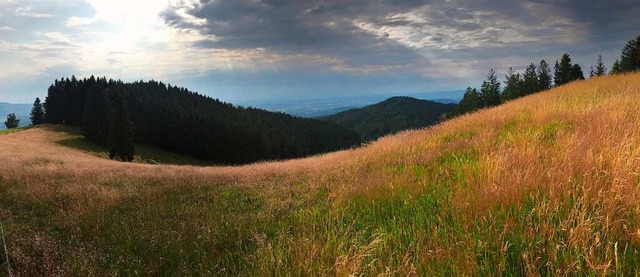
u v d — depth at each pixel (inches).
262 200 330.6
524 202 166.6
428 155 365.7
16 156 943.7
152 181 497.4
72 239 230.1
